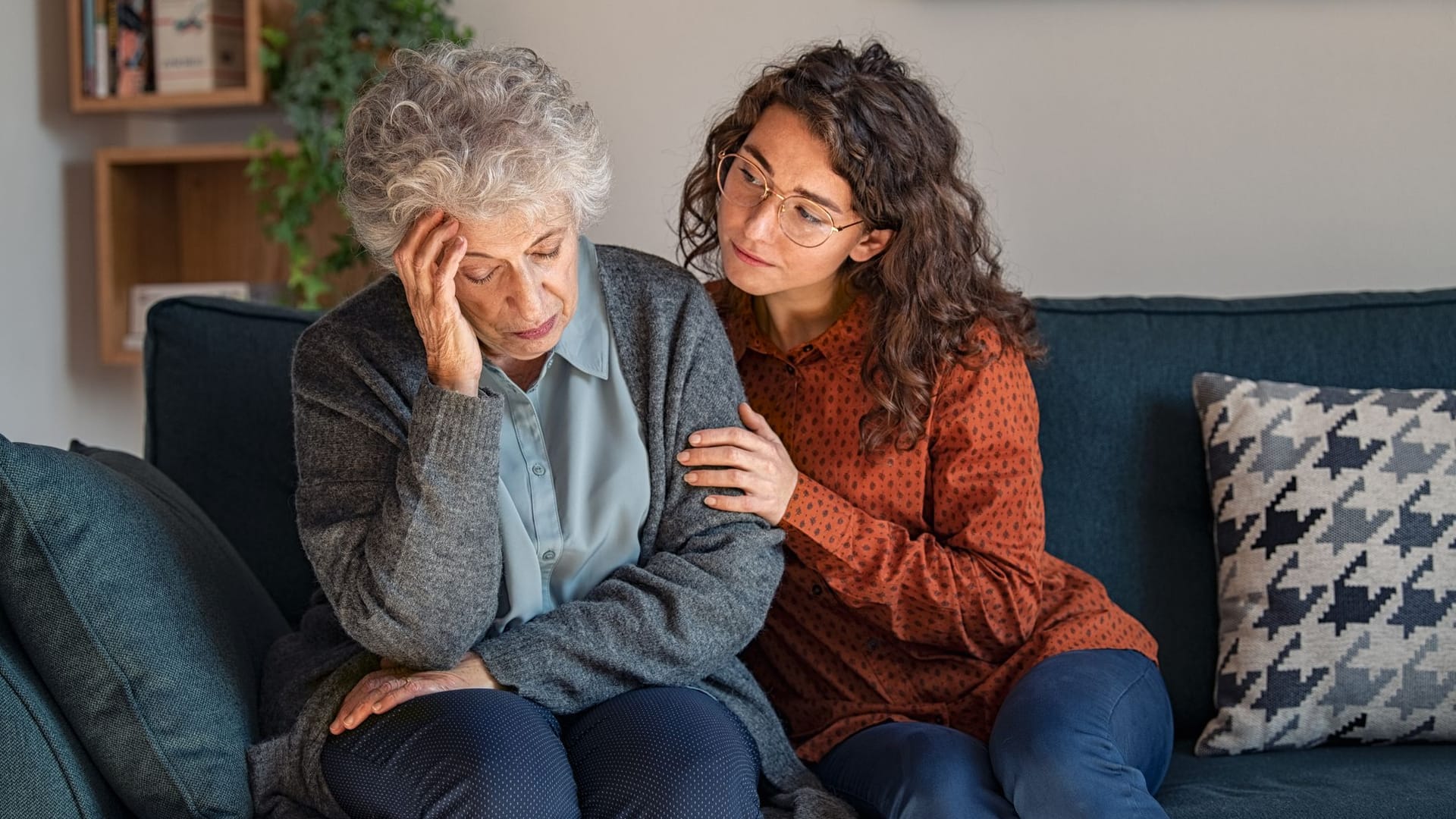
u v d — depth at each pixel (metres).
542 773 1.20
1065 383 1.91
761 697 1.52
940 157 1.62
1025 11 2.49
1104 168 2.49
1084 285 2.51
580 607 1.39
